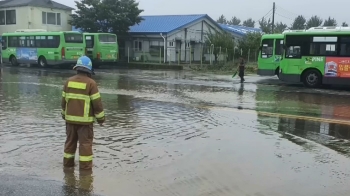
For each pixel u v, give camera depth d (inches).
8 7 1418.6
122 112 425.7
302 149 281.9
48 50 1146.0
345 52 690.8
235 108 464.8
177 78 917.2
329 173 230.7
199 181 214.1
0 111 422.9
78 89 225.9
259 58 893.8
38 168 230.1
